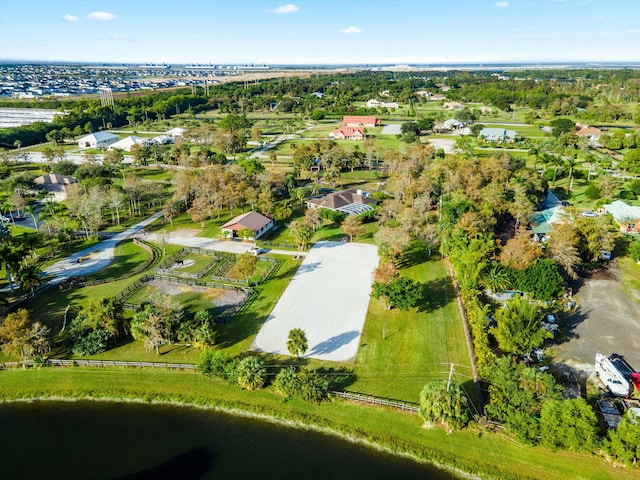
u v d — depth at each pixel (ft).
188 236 303.07
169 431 144.56
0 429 146.61
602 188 362.33
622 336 187.01
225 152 563.89
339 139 644.27
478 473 127.65
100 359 176.04
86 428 146.30
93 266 256.93
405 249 278.26
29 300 216.54
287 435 142.20
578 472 125.80
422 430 140.97
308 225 288.51
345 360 173.06
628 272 244.22
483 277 214.07
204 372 164.04
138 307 200.34
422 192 331.36
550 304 208.54
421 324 196.75
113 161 474.08
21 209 345.10
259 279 238.68
